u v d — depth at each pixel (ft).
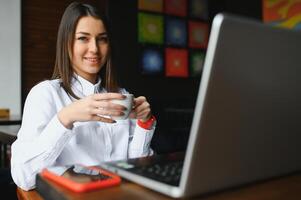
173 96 12.80
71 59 3.86
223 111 1.56
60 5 11.58
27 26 10.99
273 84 1.70
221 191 1.91
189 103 11.78
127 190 1.99
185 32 13.07
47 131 2.80
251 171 1.91
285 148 2.01
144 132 3.84
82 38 3.77
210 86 1.46
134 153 3.86
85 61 3.88
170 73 12.62
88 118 2.67
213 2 13.92
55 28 11.51
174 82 12.82
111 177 2.15
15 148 3.02
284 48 1.67
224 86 1.50
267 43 1.58
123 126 3.98
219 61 1.45
